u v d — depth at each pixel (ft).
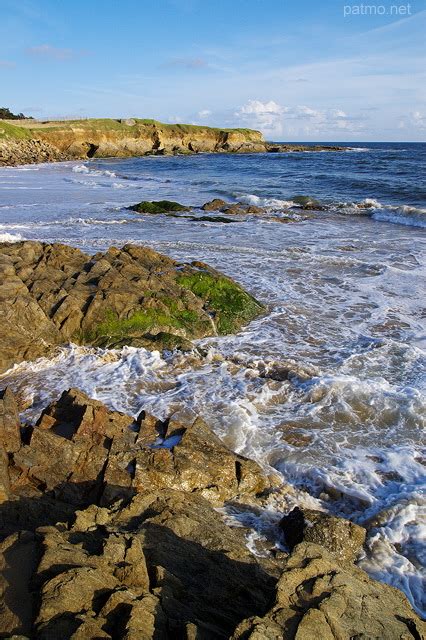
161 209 98.22
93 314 37.70
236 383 31.91
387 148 463.01
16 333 35.40
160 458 21.89
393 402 28.73
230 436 26.55
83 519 16.83
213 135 379.76
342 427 27.48
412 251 65.31
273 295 48.14
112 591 12.69
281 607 12.12
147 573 13.98
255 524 20.48
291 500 22.25
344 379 31.04
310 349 37.11
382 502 21.89
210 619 13.12
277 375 32.89
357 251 65.51
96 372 33.40
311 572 13.37
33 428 22.54
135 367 33.99
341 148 428.15
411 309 44.75
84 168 209.15
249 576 15.57
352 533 19.31
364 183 135.44
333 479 23.24
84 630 11.36
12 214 94.32
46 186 144.87
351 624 11.87
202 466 22.08
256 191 129.80
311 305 45.80
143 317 38.27
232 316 41.39
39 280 40.47
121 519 17.79
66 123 313.12
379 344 36.78
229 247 66.18
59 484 20.62
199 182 155.53
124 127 333.21
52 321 37.09
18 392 30.94
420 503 21.54
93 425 23.57
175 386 31.81
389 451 25.36
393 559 18.92
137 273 43.65
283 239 73.36
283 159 272.72
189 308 40.42
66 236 73.26
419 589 17.75
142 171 207.21
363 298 47.55
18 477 20.66
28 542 14.97
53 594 12.19
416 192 116.78
